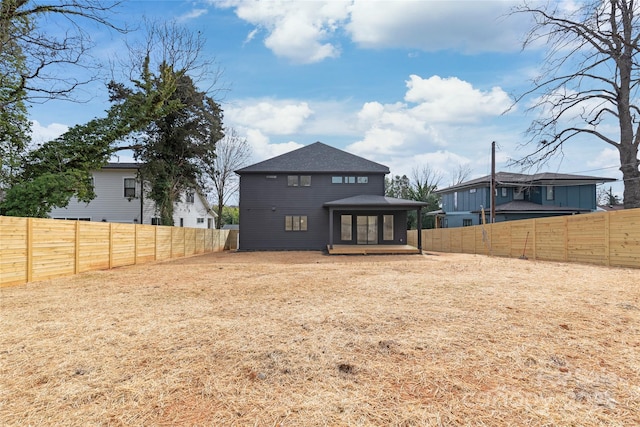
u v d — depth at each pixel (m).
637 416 1.93
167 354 3.03
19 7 10.00
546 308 4.43
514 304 4.69
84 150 13.82
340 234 19.50
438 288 6.03
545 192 22.98
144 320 4.18
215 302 5.23
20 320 4.23
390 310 4.48
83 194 13.12
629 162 12.52
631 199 12.46
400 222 19.47
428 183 39.16
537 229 12.48
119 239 11.29
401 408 2.07
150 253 13.51
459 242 19.45
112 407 2.15
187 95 18.55
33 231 7.70
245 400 2.21
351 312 4.40
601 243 9.56
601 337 3.28
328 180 20.09
